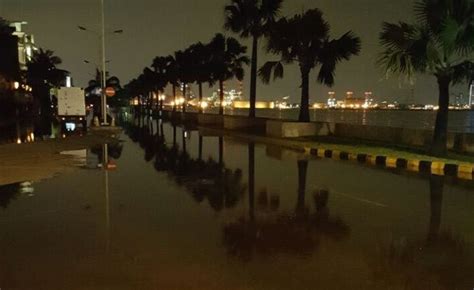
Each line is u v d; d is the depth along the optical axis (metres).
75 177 16.27
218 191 13.69
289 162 20.59
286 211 11.14
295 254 7.95
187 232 9.26
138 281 6.69
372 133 28.89
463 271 7.20
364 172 17.62
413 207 11.62
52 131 40.19
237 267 7.29
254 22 39.16
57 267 7.24
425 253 8.04
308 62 31.64
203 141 32.12
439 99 20.61
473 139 21.84
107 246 8.31
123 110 137.38
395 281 6.78
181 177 16.33
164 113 79.94
